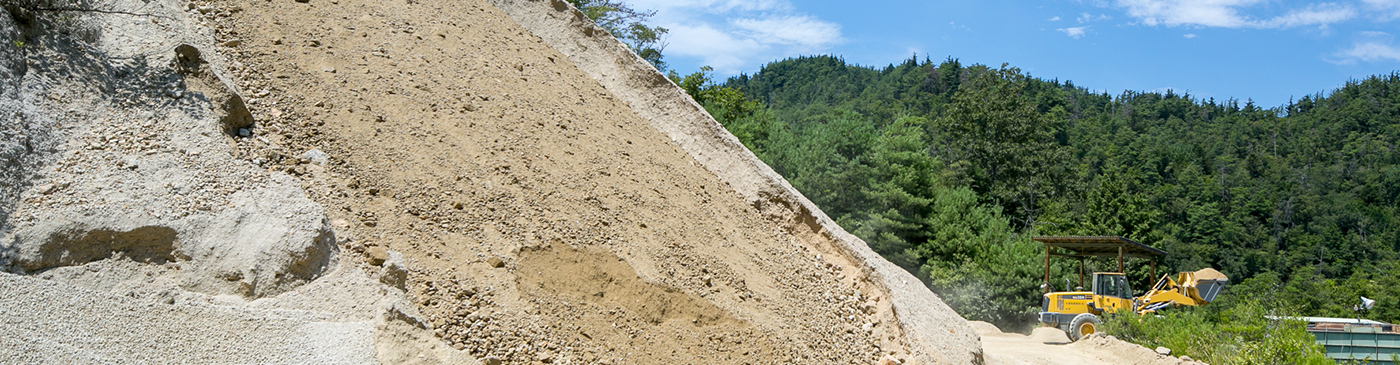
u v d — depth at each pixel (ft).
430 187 24.06
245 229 18.79
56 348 14.16
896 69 558.15
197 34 27.55
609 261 24.47
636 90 42.29
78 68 21.91
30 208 17.46
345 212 21.39
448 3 40.27
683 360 22.04
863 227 94.38
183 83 23.35
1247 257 229.66
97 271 17.04
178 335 15.52
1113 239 59.57
